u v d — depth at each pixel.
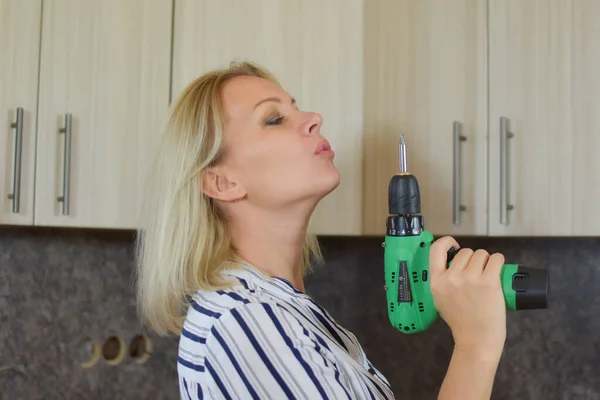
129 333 1.76
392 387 1.74
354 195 1.32
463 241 1.75
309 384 0.67
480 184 1.41
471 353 0.73
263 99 0.85
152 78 1.42
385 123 1.36
